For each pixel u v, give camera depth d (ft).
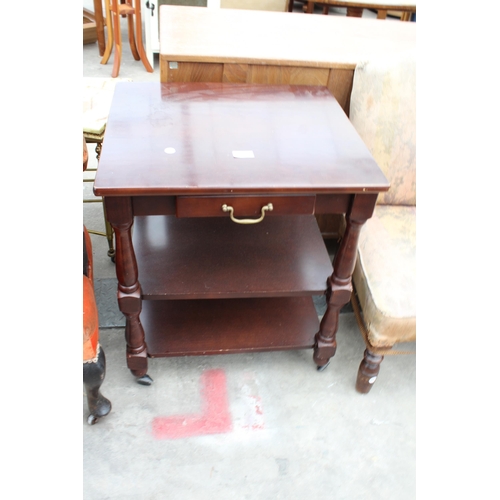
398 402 4.83
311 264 4.50
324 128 4.07
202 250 4.54
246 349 4.57
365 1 8.85
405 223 4.86
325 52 5.03
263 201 3.47
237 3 11.05
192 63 4.75
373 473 4.26
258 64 4.81
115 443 4.30
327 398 4.81
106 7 9.12
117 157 3.46
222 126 3.95
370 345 4.37
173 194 3.27
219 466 4.21
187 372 4.93
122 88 4.39
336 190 3.42
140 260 4.36
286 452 4.35
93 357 3.78
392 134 4.76
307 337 4.73
